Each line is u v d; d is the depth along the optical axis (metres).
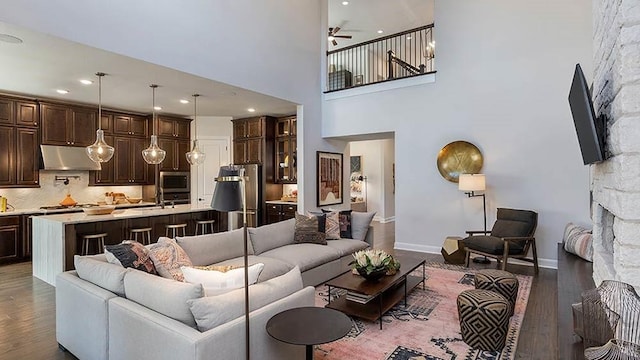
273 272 3.54
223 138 8.34
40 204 6.23
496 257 4.70
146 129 7.53
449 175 5.88
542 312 3.44
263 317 2.04
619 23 1.49
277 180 7.97
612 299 1.55
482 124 5.63
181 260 2.91
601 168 2.11
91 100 6.25
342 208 7.95
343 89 7.03
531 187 5.25
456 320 3.25
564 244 4.42
